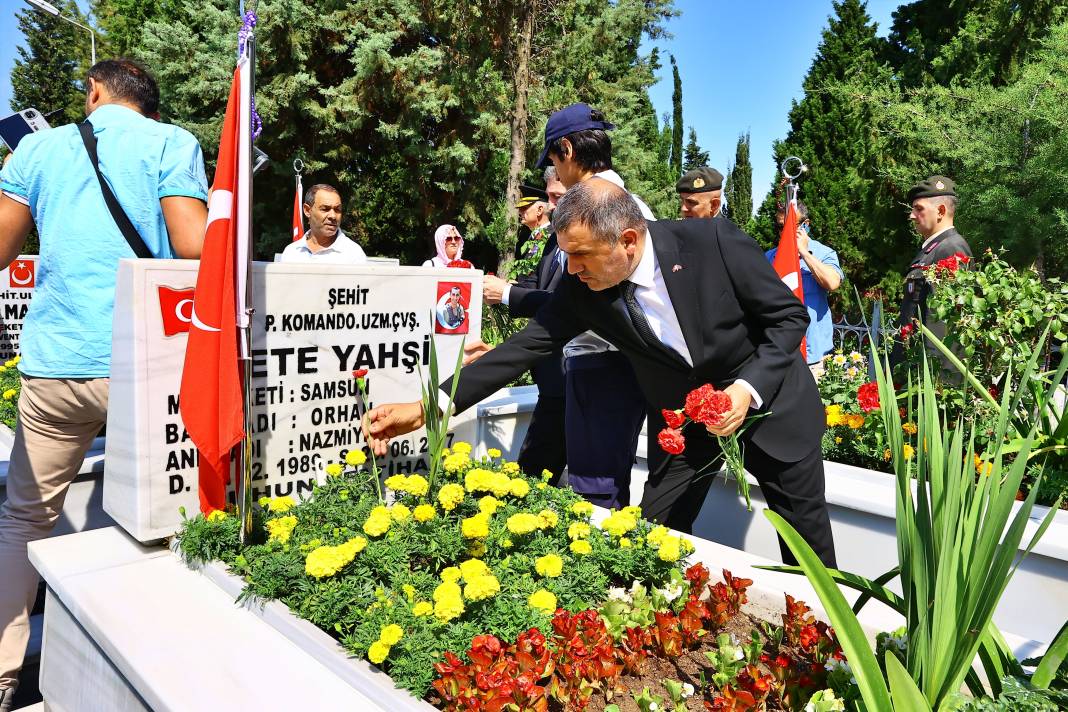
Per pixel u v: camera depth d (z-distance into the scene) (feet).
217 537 6.89
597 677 5.26
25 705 8.90
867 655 4.22
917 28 53.72
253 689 5.08
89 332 7.69
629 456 10.12
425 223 57.16
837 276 15.07
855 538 9.95
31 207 8.02
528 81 45.65
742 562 7.22
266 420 8.09
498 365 8.16
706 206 14.47
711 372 7.70
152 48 50.52
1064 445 9.14
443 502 7.09
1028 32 44.91
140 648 5.52
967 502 4.37
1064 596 8.16
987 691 5.48
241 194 6.73
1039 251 38.06
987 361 10.55
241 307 6.79
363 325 8.75
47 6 29.48
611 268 6.88
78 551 7.31
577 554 6.78
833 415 11.82
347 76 55.52
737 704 4.88
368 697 5.07
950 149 39.24
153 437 7.23
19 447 8.07
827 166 50.78
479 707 4.62
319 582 6.12
